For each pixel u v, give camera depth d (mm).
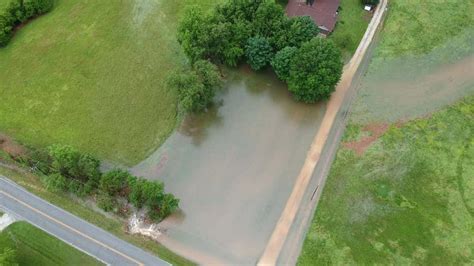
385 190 74125
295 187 75812
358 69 89875
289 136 82188
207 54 87500
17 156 80000
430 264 66688
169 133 83375
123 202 74438
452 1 99438
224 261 68875
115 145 82125
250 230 71875
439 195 73188
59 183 74000
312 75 80500
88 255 69625
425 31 94875
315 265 67500
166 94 87625
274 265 68125
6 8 98438
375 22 96938
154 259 68938
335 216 72000
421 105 84312
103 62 93250
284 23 87250
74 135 83562
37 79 91750
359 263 67250
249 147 81250
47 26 99875
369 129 81688
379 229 70250
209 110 86500
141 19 99375
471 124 81125
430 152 78000
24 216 74062
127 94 88312
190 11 87000
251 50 86375
